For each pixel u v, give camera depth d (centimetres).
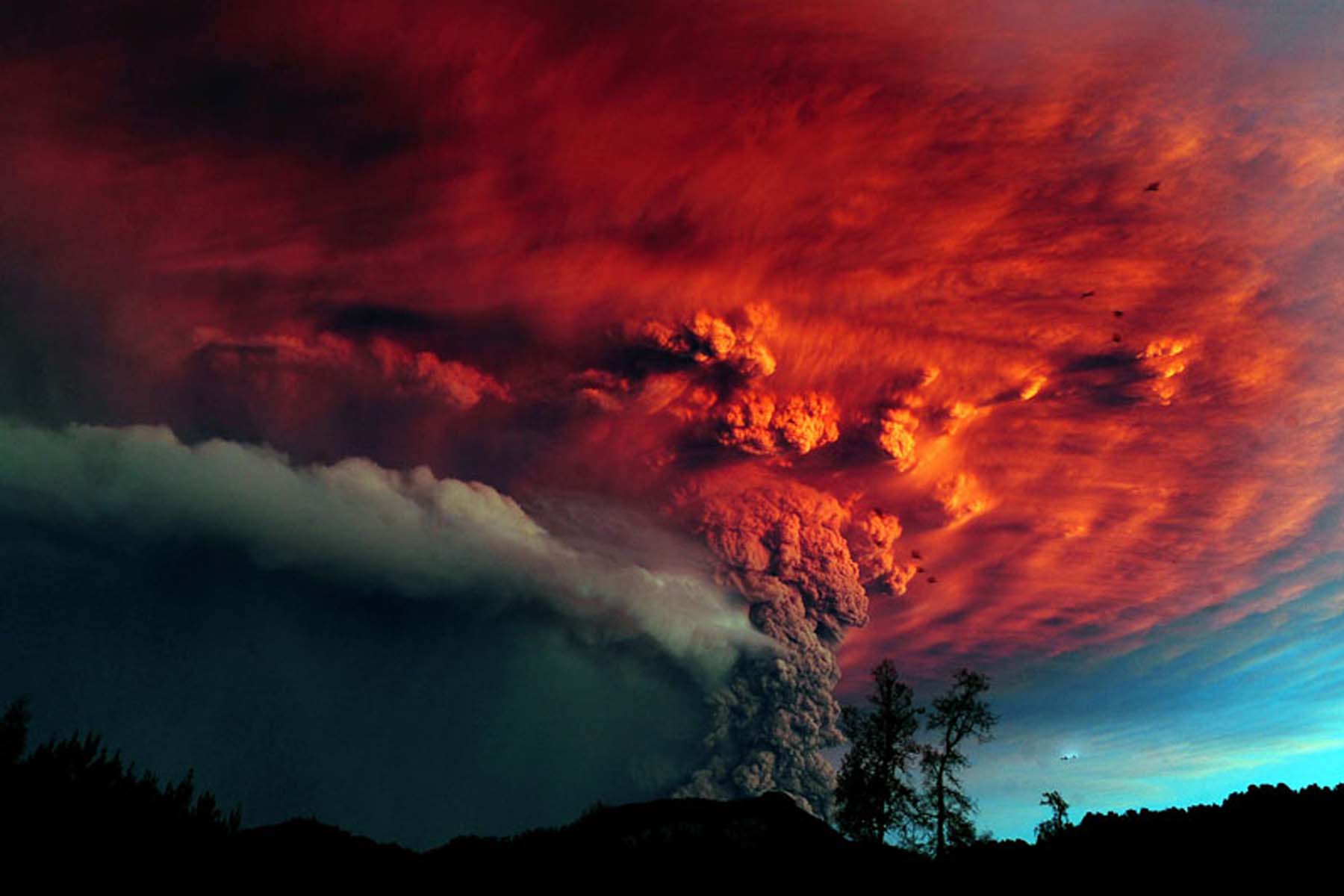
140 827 3159
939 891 2947
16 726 3431
